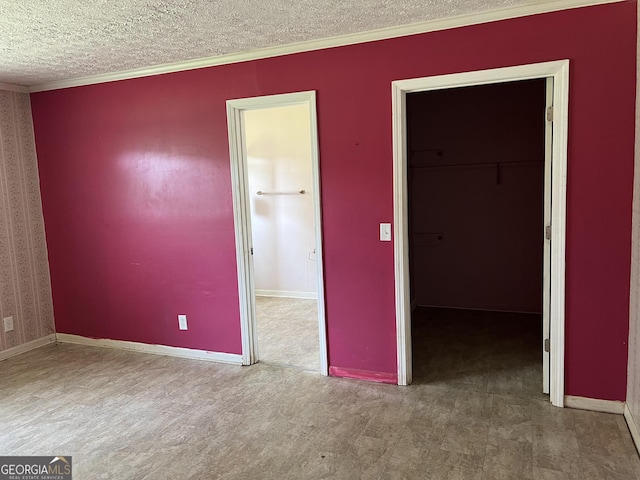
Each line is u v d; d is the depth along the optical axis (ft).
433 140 16.40
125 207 13.29
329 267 11.05
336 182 10.72
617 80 8.46
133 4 7.80
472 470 7.53
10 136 13.61
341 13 8.73
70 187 13.96
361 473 7.55
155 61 11.64
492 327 14.67
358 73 10.21
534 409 9.39
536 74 8.92
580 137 8.75
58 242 14.44
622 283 8.78
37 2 7.57
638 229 8.13
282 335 14.53
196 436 8.88
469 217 16.35
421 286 17.31
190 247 12.64
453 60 9.43
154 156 12.67
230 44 10.43
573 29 8.60
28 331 14.20
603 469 7.44
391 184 10.24
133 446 8.64
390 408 9.64
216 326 12.62
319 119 10.69
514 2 8.54
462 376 11.10
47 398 10.78
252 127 19.13
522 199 15.67
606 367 9.06
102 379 11.78
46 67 11.71
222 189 12.00
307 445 8.42
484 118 15.75
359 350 11.04
